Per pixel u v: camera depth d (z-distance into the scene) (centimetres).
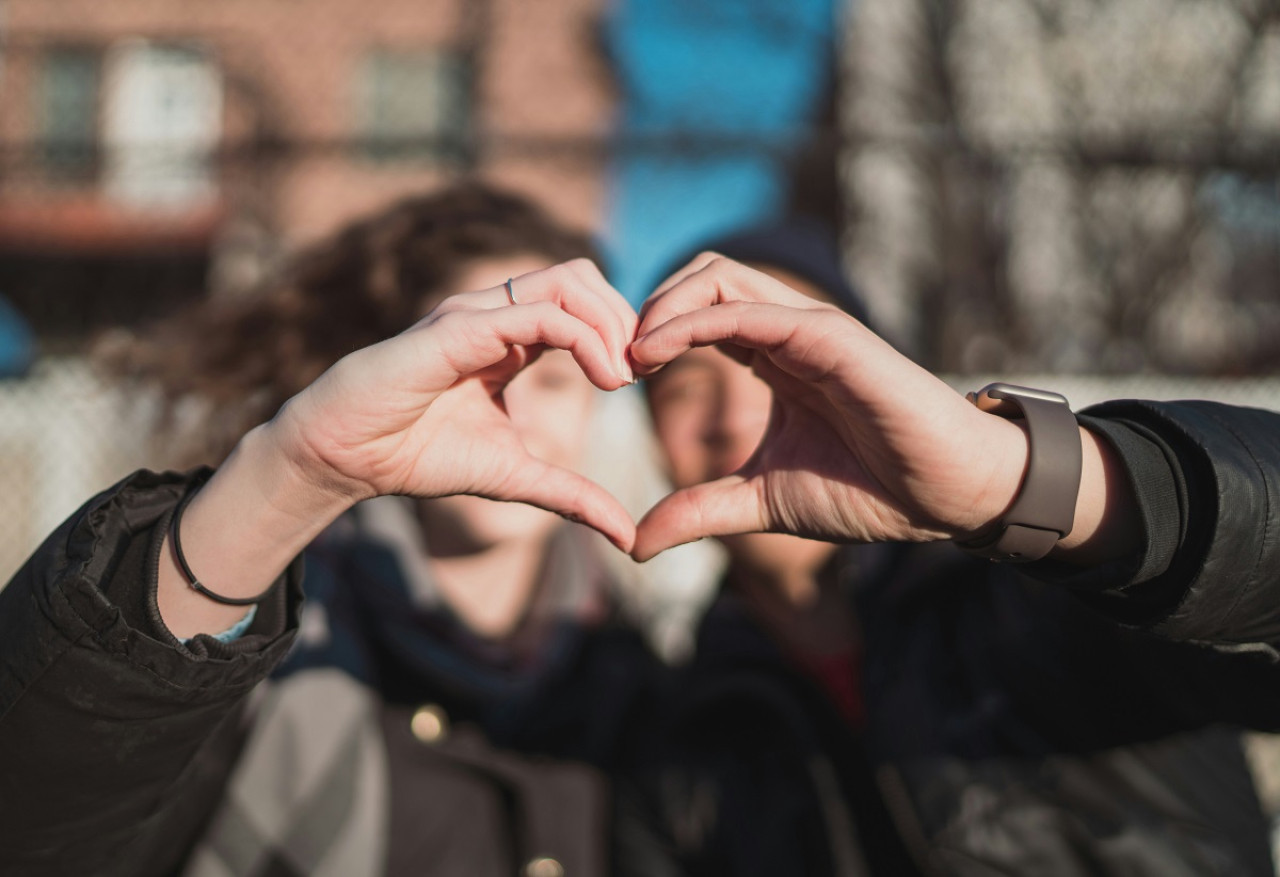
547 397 116
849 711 114
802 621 117
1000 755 103
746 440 110
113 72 388
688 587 245
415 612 112
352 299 135
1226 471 77
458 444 80
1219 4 366
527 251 133
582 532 133
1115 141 248
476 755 110
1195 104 371
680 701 117
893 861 107
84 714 77
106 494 80
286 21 604
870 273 384
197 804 94
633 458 260
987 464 77
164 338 149
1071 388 273
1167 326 345
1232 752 105
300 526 79
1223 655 83
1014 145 247
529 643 120
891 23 436
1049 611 97
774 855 109
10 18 489
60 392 266
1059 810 101
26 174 263
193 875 97
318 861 100
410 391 77
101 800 79
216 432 142
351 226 143
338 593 112
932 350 384
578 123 520
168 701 78
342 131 605
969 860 101
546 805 111
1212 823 101
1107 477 78
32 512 269
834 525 80
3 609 78
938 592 109
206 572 79
